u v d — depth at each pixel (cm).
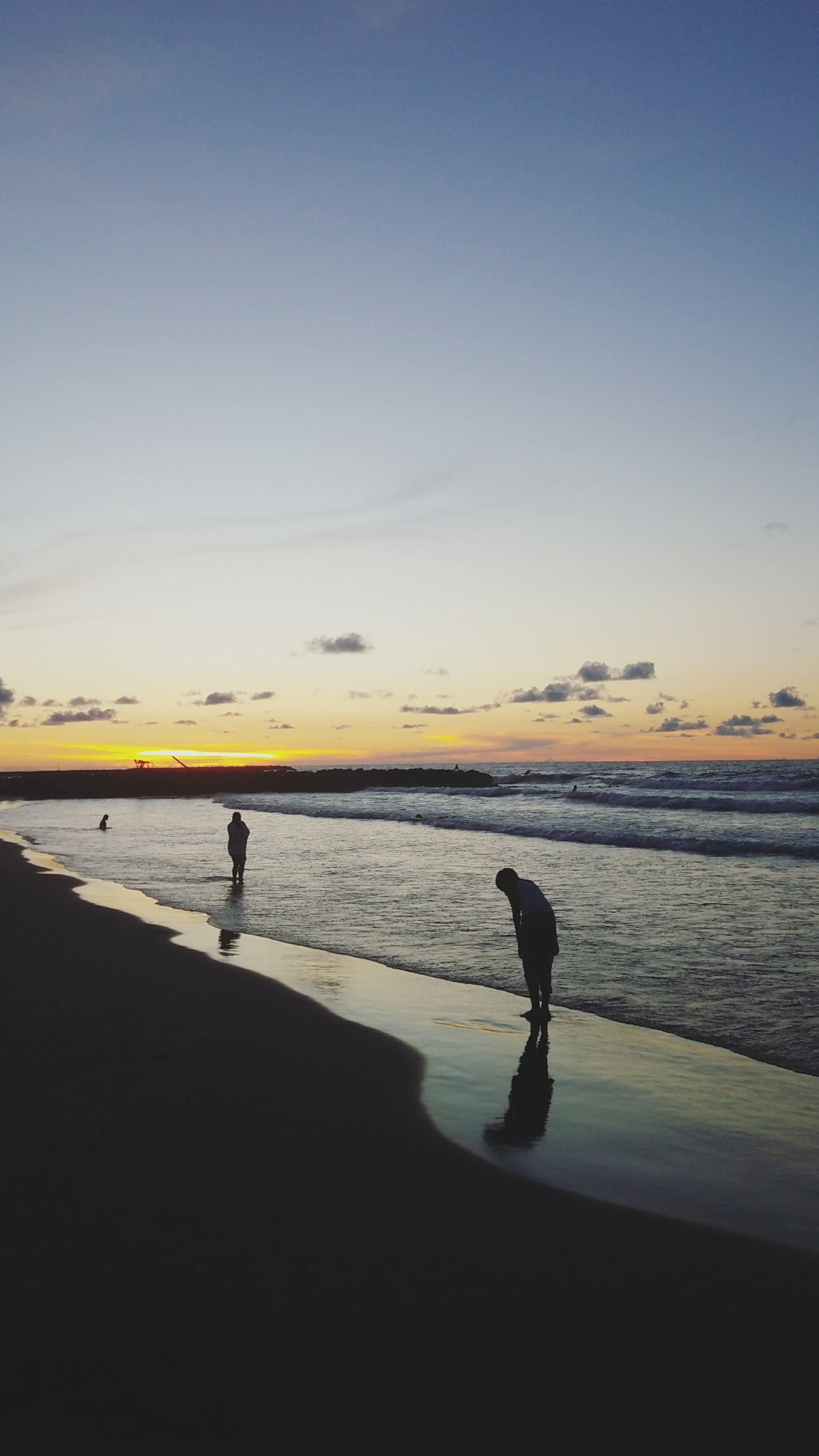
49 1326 315
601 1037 750
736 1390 297
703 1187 464
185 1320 325
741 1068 671
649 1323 336
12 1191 423
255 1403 281
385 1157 494
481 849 2402
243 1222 406
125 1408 274
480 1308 343
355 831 3194
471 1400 288
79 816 4544
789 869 1825
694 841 2231
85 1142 488
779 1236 409
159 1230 392
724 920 1277
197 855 2364
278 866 2055
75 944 1107
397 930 1261
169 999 841
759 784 5175
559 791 5897
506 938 1200
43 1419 267
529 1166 489
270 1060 664
